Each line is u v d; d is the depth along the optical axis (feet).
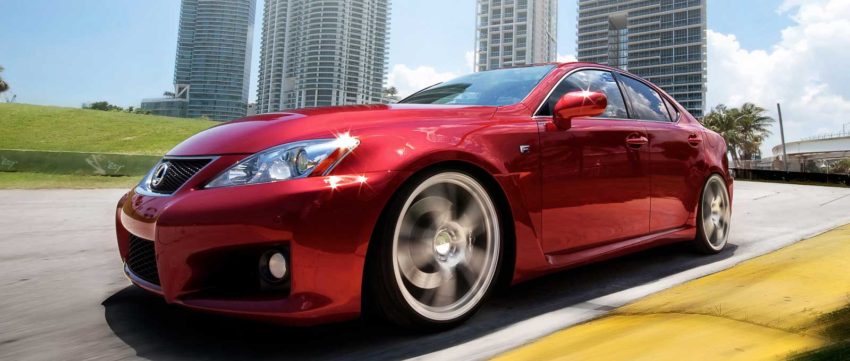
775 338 5.15
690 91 470.80
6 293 8.54
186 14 457.27
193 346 6.06
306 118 6.33
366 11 420.36
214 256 5.35
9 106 121.39
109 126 114.83
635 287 8.44
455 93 8.98
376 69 432.25
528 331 6.30
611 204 8.21
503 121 7.13
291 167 5.42
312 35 407.03
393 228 5.68
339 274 5.29
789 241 13.23
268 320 5.24
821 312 5.88
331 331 6.41
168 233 5.56
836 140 189.57
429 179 5.99
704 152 10.91
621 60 530.27
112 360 5.70
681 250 11.51
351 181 5.40
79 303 7.88
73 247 13.12
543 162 7.18
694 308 6.54
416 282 6.03
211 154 6.00
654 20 493.36
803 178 92.94
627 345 5.31
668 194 9.61
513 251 6.87
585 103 7.25
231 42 456.04
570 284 8.70
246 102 473.26
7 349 6.08
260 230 5.12
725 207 11.62
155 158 58.75
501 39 560.61
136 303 7.82
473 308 6.56
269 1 441.27
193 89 453.17
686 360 4.74
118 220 7.17
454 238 6.43
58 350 6.03
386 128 6.00
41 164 52.47
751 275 8.38
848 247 10.61
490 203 6.71
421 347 5.86
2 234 15.48
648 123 9.67
